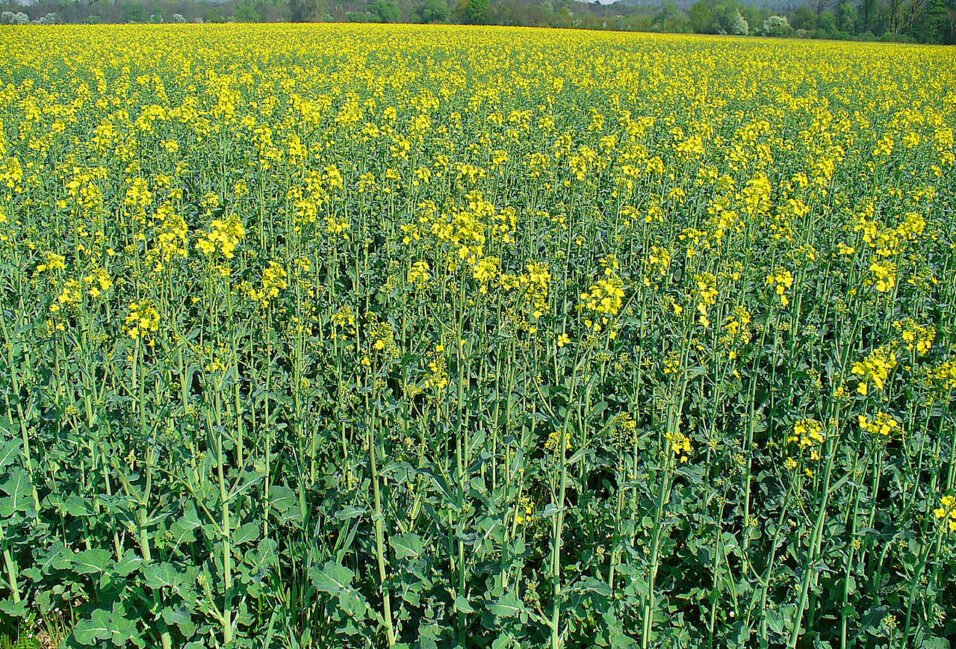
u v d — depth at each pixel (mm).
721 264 8227
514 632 4406
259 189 10703
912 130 17047
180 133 14484
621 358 6730
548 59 34500
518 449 4938
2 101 16969
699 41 54250
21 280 7070
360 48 38250
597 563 4789
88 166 11602
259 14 98875
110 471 5129
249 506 5168
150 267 6625
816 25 90625
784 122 18188
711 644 4547
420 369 6332
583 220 10398
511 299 7062
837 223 10266
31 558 5227
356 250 9055
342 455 5902
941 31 72500
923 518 5273
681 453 6297
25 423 5180
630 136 14211
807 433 4664
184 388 5352
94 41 40531
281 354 6758
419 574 4402
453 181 12461
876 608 4684
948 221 11195
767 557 5266
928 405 5574
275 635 4559
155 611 4508
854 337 7488
